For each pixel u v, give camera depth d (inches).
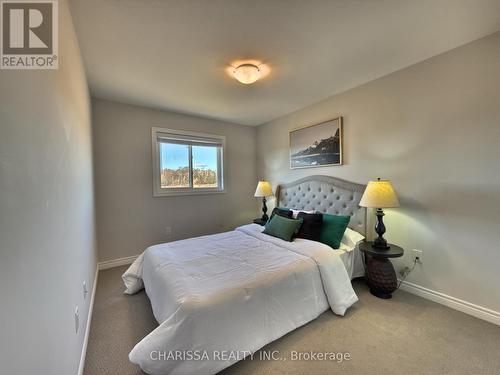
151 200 135.3
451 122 78.7
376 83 99.4
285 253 82.4
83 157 76.7
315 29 66.8
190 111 140.3
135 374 54.5
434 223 83.5
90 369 55.8
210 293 54.8
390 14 61.2
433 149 83.2
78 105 68.6
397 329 68.8
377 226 89.4
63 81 49.7
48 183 37.1
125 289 96.5
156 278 69.9
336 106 116.4
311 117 130.6
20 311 25.4
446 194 80.3
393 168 95.0
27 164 29.0
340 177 115.6
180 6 56.8
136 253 130.6
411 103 88.6
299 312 67.9
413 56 82.2
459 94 76.7
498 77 69.0
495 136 69.8
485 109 71.6
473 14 61.5
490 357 57.9
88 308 73.4
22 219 26.9
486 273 72.3
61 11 49.1
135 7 56.7
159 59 81.3
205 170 158.9
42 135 35.2
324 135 122.3
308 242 91.9
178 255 80.7
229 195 167.2
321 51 78.2
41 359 30.8
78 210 63.4
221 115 149.1
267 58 81.9
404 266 91.9
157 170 137.2
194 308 50.3
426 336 65.7
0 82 23.5
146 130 132.9
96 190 117.9
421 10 59.9
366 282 95.0
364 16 61.8
